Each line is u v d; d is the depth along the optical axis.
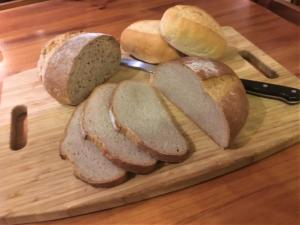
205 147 0.30
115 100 0.33
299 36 0.45
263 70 0.39
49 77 0.35
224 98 0.30
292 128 0.31
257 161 0.30
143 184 0.28
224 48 0.39
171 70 0.34
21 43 0.46
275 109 0.33
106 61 0.38
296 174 0.29
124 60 0.40
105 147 0.29
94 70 0.37
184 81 0.33
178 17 0.37
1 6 0.55
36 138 0.32
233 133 0.30
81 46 0.35
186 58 0.34
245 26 0.47
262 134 0.31
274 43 0.44
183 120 0.33
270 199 0.27
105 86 0.36
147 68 0.39
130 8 0.52
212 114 0.30
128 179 0.28
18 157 0.31
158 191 0.28
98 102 0.34
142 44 0.39
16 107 0.36
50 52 0.36
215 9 0.51
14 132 0.34
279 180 0.28
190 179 0.28
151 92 0.36
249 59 0.42
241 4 0.52
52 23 0.50
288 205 0.27
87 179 0.28
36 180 0.29
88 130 0.31
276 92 0.34
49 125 0.34
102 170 0.28
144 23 0.41
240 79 0.35
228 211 0.26
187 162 0.29
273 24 0.47
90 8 0.53
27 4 0.56
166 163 0.29
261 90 0.34
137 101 0.34
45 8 0.53
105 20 0.50
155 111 0.33
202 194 0.28
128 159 0.28
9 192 0.28
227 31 0.45
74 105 0.36
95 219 0.27
